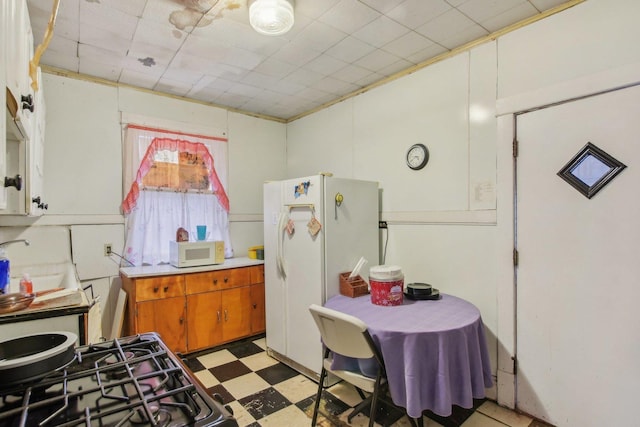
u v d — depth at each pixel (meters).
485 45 2.25
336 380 2.44
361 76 2.89
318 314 1.76
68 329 1.52
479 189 2.28
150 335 1.23
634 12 1.67
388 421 1.98
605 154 1.74
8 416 0.72
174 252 3.02
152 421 0.70
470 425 1.95
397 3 1.88
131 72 2.78
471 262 2.32
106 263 2.91
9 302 1.42
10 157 1.44
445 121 2.48
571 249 1.86
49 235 2.64
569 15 1.88
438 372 1.56
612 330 1.73
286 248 2.71
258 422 1.99
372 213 2.80
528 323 2.03
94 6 1.88
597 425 1.77
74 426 0.70
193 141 3.40
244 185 3.81
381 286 2.08
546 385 1.96
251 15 1.86
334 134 3.48
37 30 2.12
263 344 3.20
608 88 1.72
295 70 2.76
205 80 2.96
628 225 1.68
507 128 2.11
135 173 3.04
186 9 1.92
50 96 2.67
